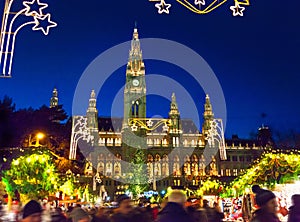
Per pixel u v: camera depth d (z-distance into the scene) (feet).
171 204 21.50
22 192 81.56
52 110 181.98
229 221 89.92
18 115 152.97
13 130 144.56
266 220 19.99
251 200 63.77
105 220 32.04
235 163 472.03
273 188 80.89
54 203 109.29
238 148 477.77
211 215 36.40
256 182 95.81
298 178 82.43
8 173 80.64
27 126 154.61
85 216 31.94
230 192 118.11
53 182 86.17
